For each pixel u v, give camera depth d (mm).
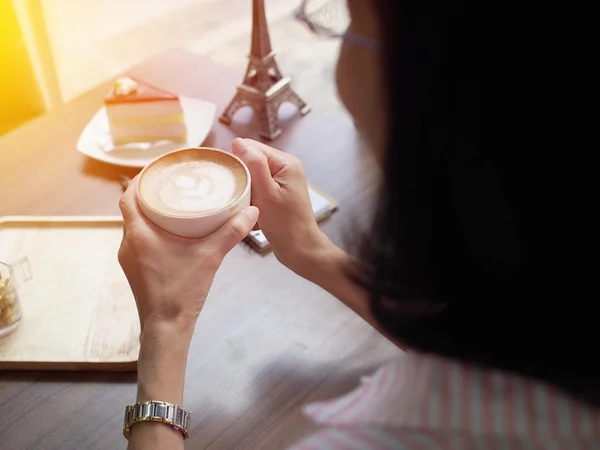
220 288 977
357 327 938
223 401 876
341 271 921
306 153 1153
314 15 581
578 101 417
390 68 467
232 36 2373
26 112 1697
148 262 824
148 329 818
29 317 935
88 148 1145
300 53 2141
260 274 991
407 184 491
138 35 2289
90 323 930
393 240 527
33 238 1020
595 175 435
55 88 1879
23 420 862
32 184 1101
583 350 494
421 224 502
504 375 537
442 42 432
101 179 1111
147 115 1137
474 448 530
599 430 518
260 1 1127
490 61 423
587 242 457
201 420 861
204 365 905
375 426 558
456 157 460
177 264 826
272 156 926
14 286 919
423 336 549
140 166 1122
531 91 423
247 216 841
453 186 476
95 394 883
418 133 470
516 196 457
